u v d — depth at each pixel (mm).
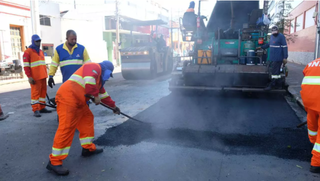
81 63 4809
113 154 3664
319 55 10492
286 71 6859
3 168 3311
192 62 8008
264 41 7742
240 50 7691
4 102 7434
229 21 8984
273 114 5625
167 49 14664
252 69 6672
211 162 3377
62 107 3072
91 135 3566
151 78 12305
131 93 8492
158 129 4672
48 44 22562
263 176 3020
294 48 20797
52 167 3113
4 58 15750
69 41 4672
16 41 17125
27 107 6715
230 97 7484
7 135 4535
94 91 3148
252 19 7887
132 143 4039
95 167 3299
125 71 11961
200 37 7730
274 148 3785
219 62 7844
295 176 3016
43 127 4977
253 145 3904
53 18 22984
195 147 3855
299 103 6371
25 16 17281
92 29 25797
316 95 3064
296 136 4246
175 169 3205
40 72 5676
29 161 3514
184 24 7809
